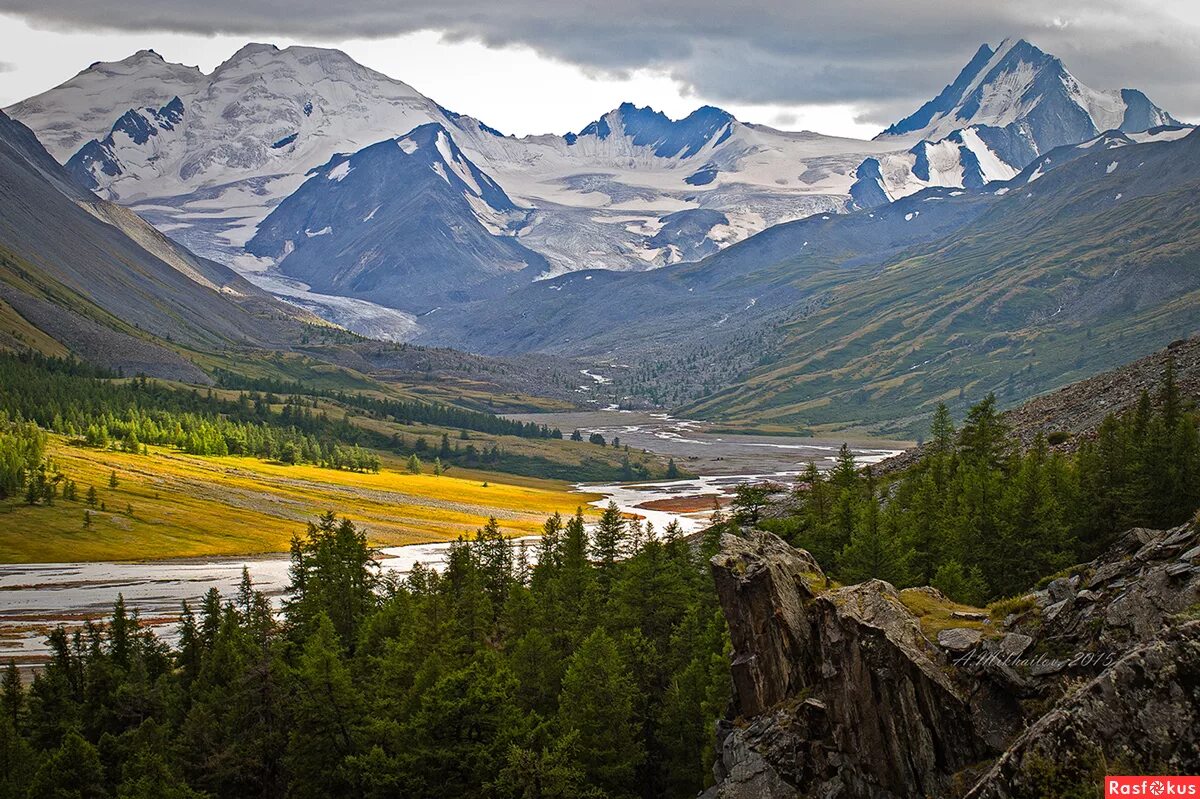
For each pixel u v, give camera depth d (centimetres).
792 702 4341
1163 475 7031
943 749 3544
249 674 7369
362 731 6475
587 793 5681
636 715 6875
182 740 7131
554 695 7388
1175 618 2919
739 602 4697
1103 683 2831
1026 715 3381
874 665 3841
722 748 4588
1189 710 2677
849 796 3809
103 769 6869
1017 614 3922
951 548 7106
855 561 6656
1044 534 6750
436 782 5788
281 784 6900
